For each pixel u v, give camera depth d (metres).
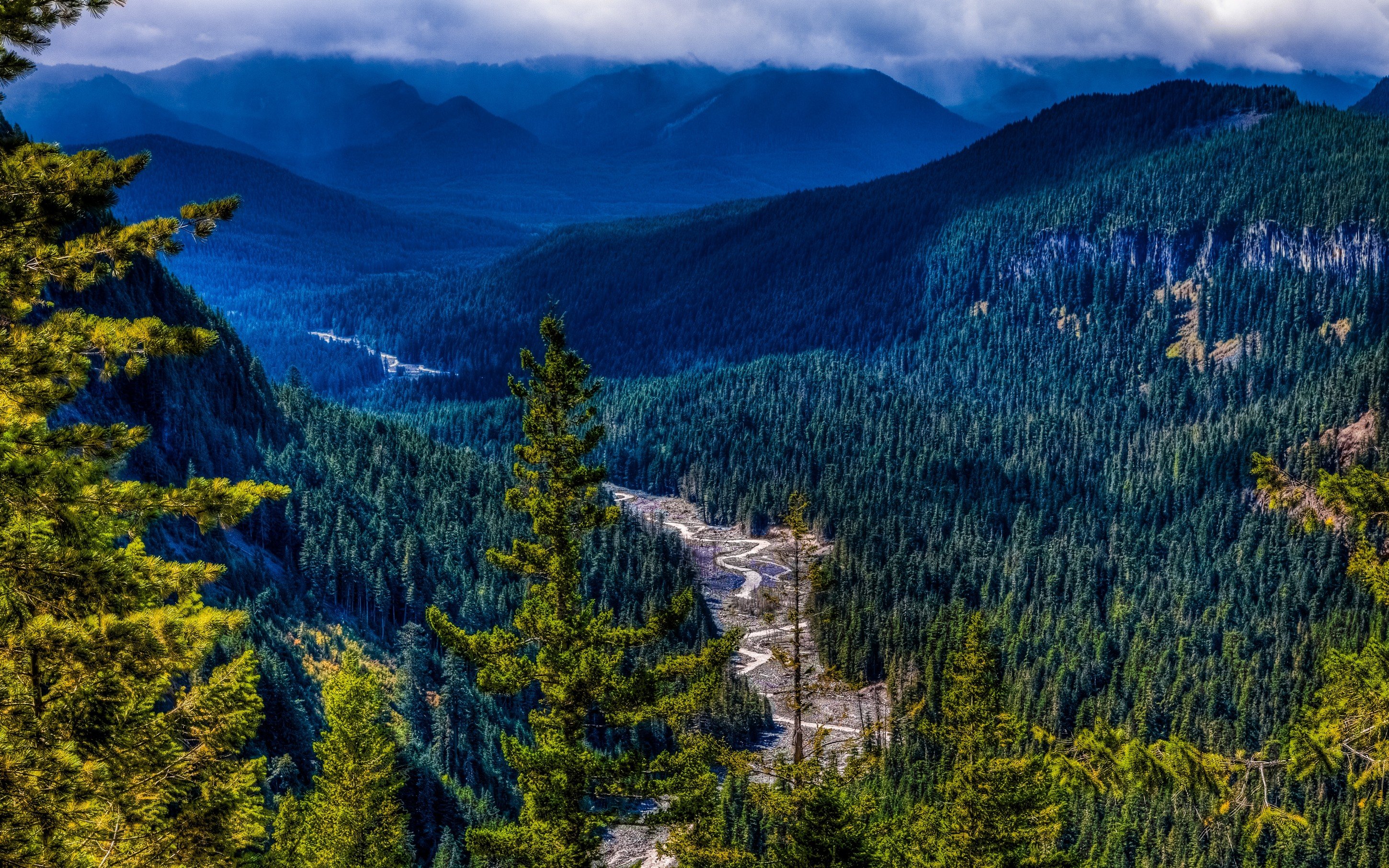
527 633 30.09
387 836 43.97
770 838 78.62
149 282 141.50
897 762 100.19
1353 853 87.81
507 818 95.31
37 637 15.65
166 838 17.36
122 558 16.92
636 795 30.02
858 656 146.25
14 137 18.09
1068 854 37.84
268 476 141.00
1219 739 142.25
